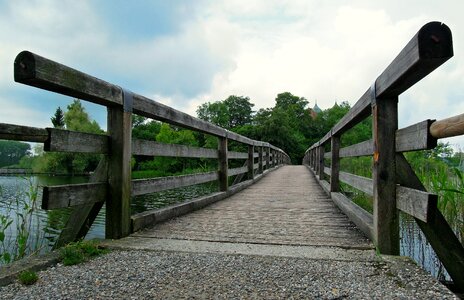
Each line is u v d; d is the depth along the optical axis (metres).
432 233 2.23
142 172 36.22
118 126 2.89
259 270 2.09
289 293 1.73
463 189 3.12
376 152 2.51
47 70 2.02
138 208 8.97
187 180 4.48
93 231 5.36
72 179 18.80
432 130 1.82
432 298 1.67
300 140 66.81
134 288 1.79
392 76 2.08
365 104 2.89
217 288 1.80
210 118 73.69
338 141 6.00
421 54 1.65
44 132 2.17
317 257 2.36
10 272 1.91
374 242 2.62
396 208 2.43
